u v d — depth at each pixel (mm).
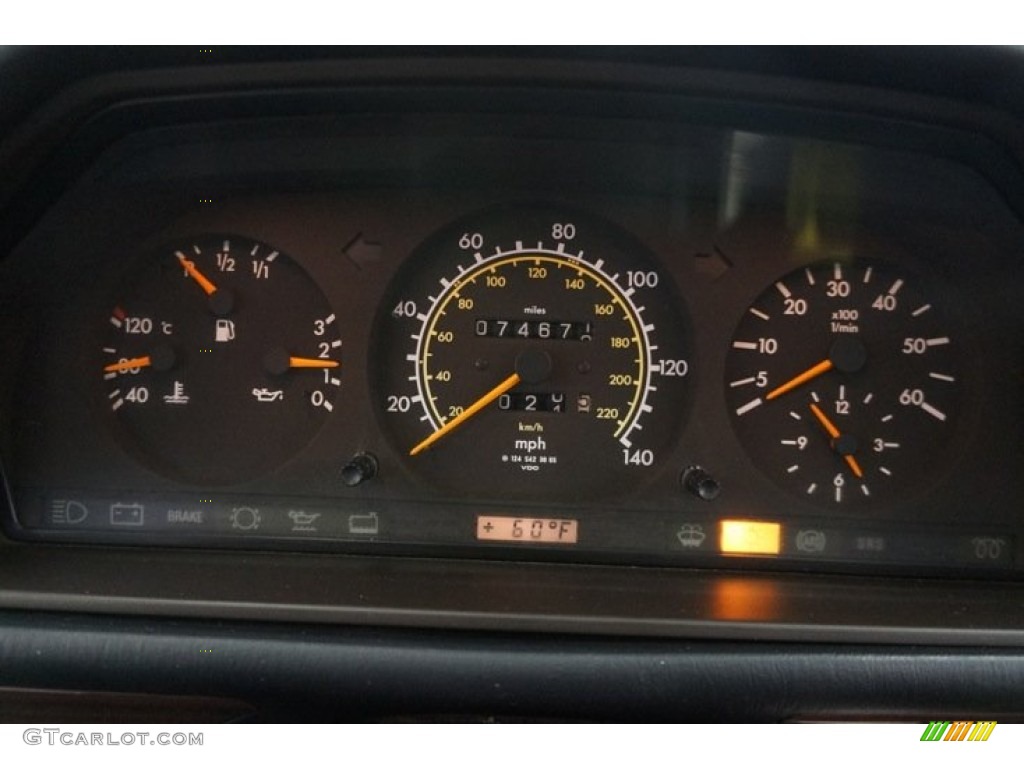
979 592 276
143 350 304
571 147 287
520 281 302
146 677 247
